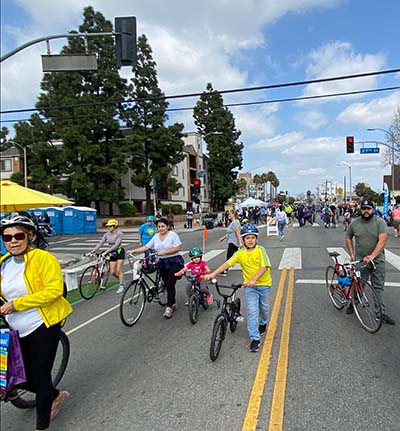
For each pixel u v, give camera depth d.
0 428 3.66
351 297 6.53
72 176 36.00
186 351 5.32
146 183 41.50
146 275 7.29
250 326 5.23
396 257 13.26
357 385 4.15
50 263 3.46
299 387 4.14
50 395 3.49
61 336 4.32
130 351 5.42
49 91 38.22
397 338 5.55
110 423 3.61
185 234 28.59
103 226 39.25
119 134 39.56
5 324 3.51
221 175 57.62
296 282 9.62
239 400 3.91
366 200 6.37
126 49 11.66
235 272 11.40
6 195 10.39
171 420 3.61
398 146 43.56
